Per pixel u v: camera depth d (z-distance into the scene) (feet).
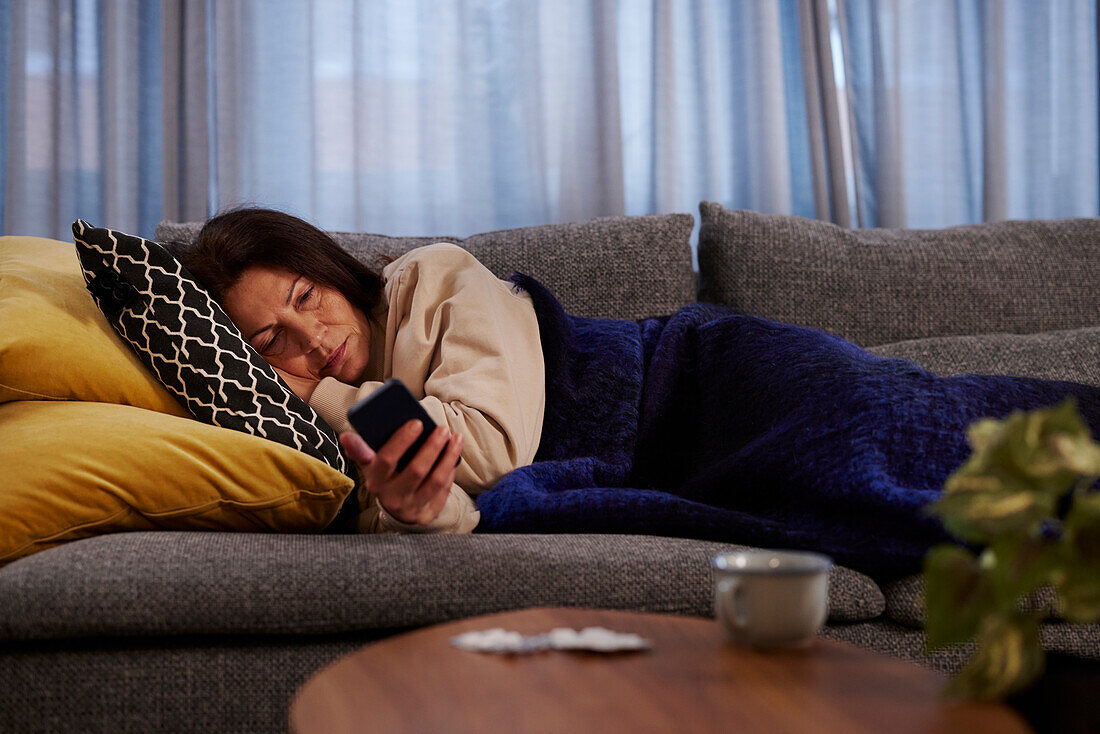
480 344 4.20
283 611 2.79
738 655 2.03
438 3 7.25
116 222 6.78
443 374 4.14
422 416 2.93
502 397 4.00
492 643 2.08
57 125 6.78
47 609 2.67
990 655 1.70
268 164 7.08
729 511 3.43
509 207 7.36
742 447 4.07
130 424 3.43
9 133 6.67
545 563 3.00
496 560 2.98
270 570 2.85
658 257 5.82
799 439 3.69
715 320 4.79
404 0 7.28
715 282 6.02
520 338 4.46
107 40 6.79
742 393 4.29
